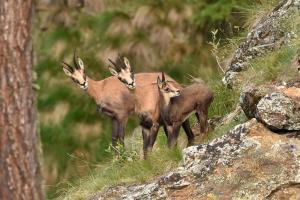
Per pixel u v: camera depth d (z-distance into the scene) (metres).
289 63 28.86
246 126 27.03
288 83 27.77
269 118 26.56
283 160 25.78
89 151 42.47
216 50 38.97
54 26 46.59
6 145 18.56
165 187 27.09
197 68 43.03
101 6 46.44
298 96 26.80
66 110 43.81
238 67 33.72
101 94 36.16
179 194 26.72
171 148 30.61
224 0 43.06
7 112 18.56
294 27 31.00
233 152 26.62
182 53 43.84
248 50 33.31
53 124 43.53
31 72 18.92
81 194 31.72
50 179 41.81
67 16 46.59
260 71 29.98
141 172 30.08
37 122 19.16
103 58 44.56
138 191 28.03
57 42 45.84
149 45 44.41
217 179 26.27
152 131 31.86
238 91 33.41
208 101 31.20
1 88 18.53
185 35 44.22
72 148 42.69
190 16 44.12
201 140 31.27
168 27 44.47
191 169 26.97
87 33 45.81
